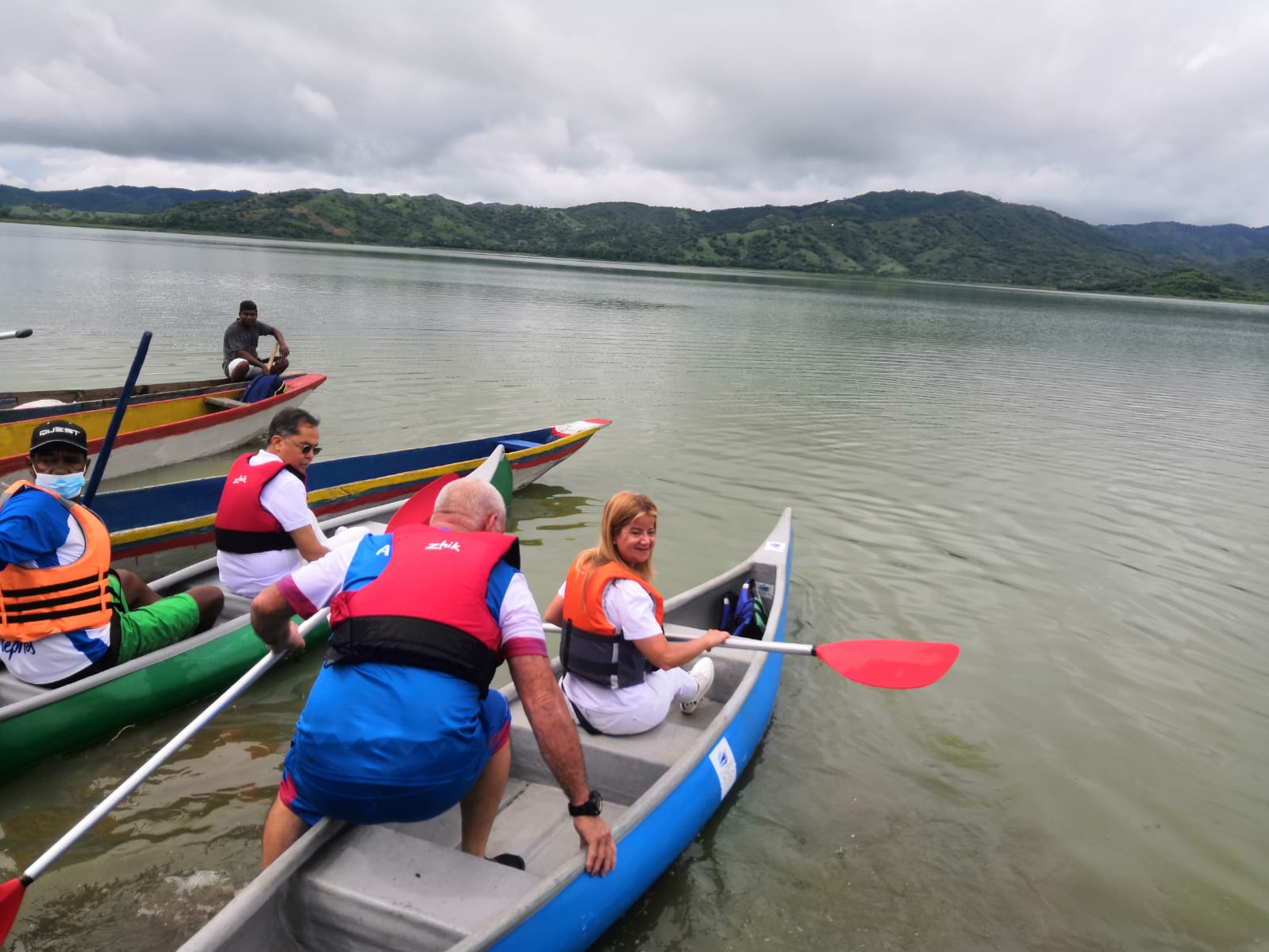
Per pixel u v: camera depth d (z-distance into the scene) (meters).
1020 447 11.27
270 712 4.33
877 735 4.42
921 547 7.23
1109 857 3.61
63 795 3.60
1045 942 3.13
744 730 3.89
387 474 7.80
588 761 3.50
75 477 3.81
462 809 2.86
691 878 3.33
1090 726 4.62
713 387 14.73
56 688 3.80
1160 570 7.01
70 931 2.89
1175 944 3.16
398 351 16.64
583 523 7.39
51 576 3.69
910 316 41.09
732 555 6.82
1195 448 11.92
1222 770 4.29
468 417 11.12
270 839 2.65
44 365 13.09
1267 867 3.60
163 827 3.43
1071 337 33.06
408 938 2.43
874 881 3.39
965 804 3.91
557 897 2.58
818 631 5.57
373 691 2.34
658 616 3.40
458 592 2.42
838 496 8.58
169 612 4.23
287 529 4.62
